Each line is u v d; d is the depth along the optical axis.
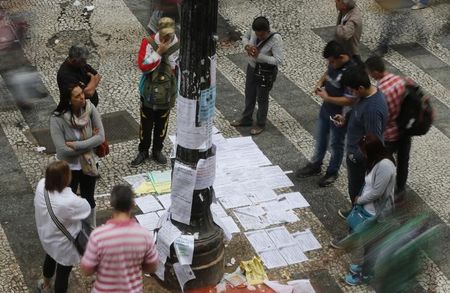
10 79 9.54
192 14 5.52
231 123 8.98
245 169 8.17
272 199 7.73
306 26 11.50
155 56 7.49
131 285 5.16
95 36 10.77
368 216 6.42
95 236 5.02
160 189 7.73
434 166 8.49
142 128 7.99
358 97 6.78
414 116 7.20
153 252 5.21
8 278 6.51
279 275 6.71
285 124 9.11
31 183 7.79
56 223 5.63
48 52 10.25
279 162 8.38
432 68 10.62
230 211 7.50
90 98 7.40
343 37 9.10
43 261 6.72
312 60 10.56
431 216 7.58
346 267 6.83
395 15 11.95
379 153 6.30
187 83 5.76
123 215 5.08
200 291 6.35
